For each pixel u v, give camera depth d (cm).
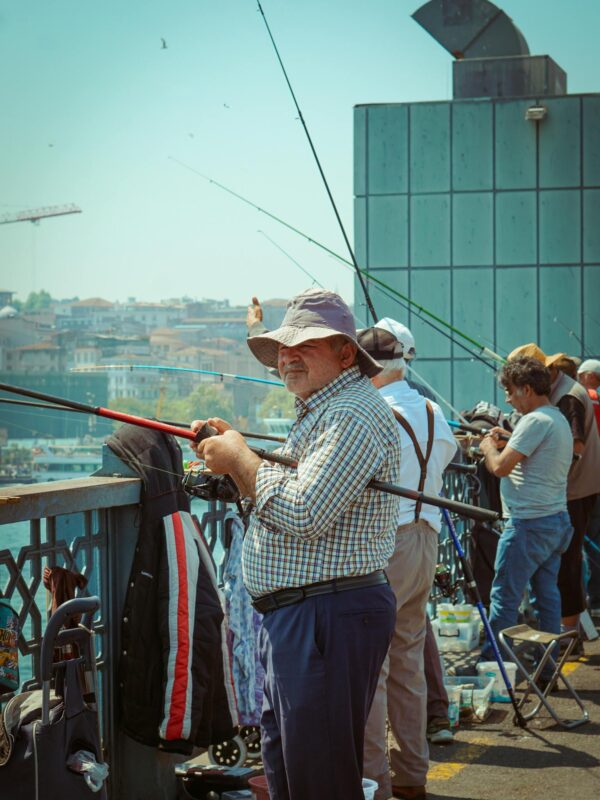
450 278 1959
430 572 424
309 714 297
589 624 689
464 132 1953
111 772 403
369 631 300
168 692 388
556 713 540
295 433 310
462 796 433
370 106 1959
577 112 1938
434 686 500
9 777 304
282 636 300
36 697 319
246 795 414
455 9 2242
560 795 433
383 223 1964
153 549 395
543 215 1948
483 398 1948
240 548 448
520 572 579
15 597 354
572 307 1948
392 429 306
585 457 648
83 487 374
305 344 309
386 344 433
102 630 398
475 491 670
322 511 289
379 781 396
